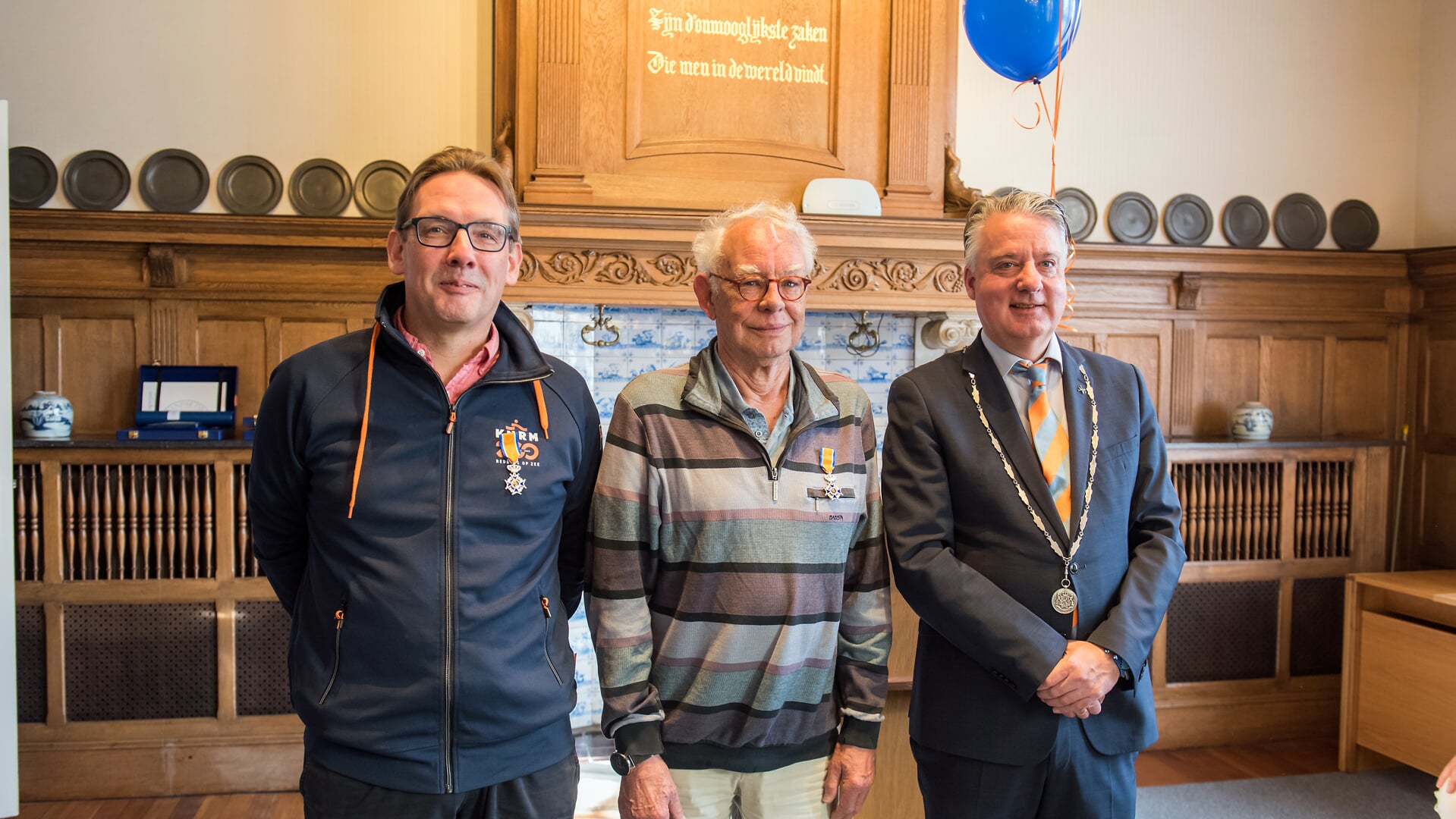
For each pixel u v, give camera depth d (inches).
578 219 119.1
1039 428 64.2
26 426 114.3
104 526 114.7
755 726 58.5
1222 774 124.0
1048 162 142.9
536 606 55.9
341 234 123.4
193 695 114.9
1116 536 62.8
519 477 55.1
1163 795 117.3
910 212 130.4
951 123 134.3
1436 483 142.9
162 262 120.3
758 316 58.6
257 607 115.1
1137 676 60.4
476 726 52.2
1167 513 66.2
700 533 58.6
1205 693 133.7
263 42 126.2
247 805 112.5
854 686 62.8
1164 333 143.5
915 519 62.6
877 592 64.5
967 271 67.5
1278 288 146.3
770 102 127.7
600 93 123.3
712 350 62.9
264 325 124.6
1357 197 149.2
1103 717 60.9
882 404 140.7
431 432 53.9
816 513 59.7
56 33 122.1
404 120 128.8
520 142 123.1
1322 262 142.9
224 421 119.6
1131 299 142.3
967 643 59.1
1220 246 139.3
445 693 51.6
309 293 124.7
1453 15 143.6
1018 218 63.4
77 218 117.4
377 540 52.4
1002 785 60.5
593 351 133.7
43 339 120.8
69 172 122.3
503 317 59.1
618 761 57.2
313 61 127.0
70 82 122.4
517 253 58.3
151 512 115.8
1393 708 118.4
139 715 114.0
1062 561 60.9
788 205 62.6
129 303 122.2
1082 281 140.6
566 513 62.4
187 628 114.3
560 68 122.3
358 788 51.8
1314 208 148.5
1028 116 142.3
